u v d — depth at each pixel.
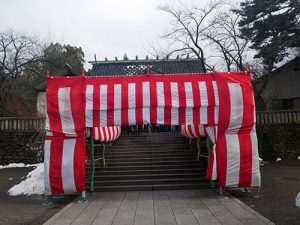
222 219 7.98
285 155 19.47
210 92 10.88
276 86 25.44
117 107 10.73
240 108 10.88
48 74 10.97
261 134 19.58
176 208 9.28
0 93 26.22
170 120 10.73
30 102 28.98
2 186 13.62
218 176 10.75
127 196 11.22
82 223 7.96
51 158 10.68
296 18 19.86
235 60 21.83
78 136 10.75
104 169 13.77
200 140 15.08
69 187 10.61
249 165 10.80
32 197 11.51
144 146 16.80
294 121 19.75
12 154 19.36
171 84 10.96
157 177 13.01
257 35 21.47
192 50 23.14
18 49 28.52
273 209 8.90
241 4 21.67
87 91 10.85
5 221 8.34
